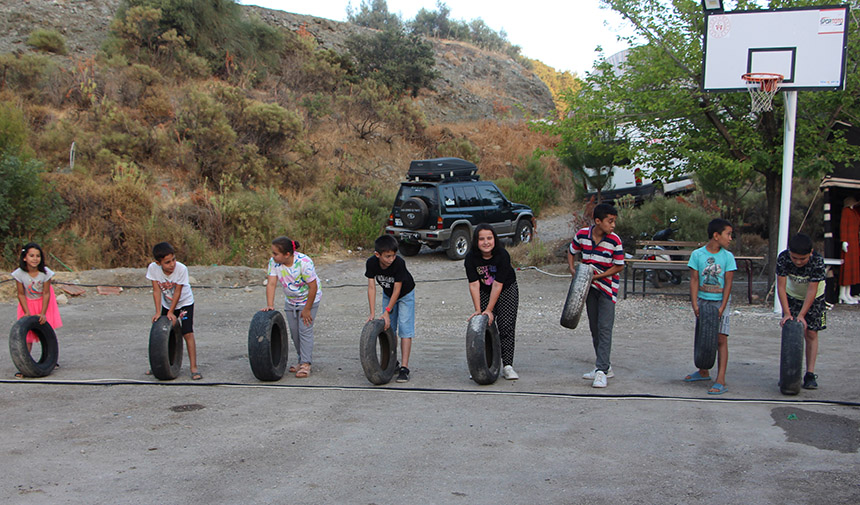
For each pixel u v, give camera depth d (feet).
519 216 64.13
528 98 128.36
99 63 72.79
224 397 19.88
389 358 21.63
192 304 22.48
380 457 14.82
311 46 97.71
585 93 45.19
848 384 20.59
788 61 33.63
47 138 57.16
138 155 60.64
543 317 35.27
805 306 19.48
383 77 99.35
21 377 22.16
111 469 14.16
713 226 19.93
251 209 57.52
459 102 110.83
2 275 40.88
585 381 21.58
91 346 28.07
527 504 12.35
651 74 41.52
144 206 52.49
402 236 58.90
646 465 14.17
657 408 18.35
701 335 19.77
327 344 29.07
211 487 13.20
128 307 39.09
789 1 38.19
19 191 44.55
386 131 86.33
